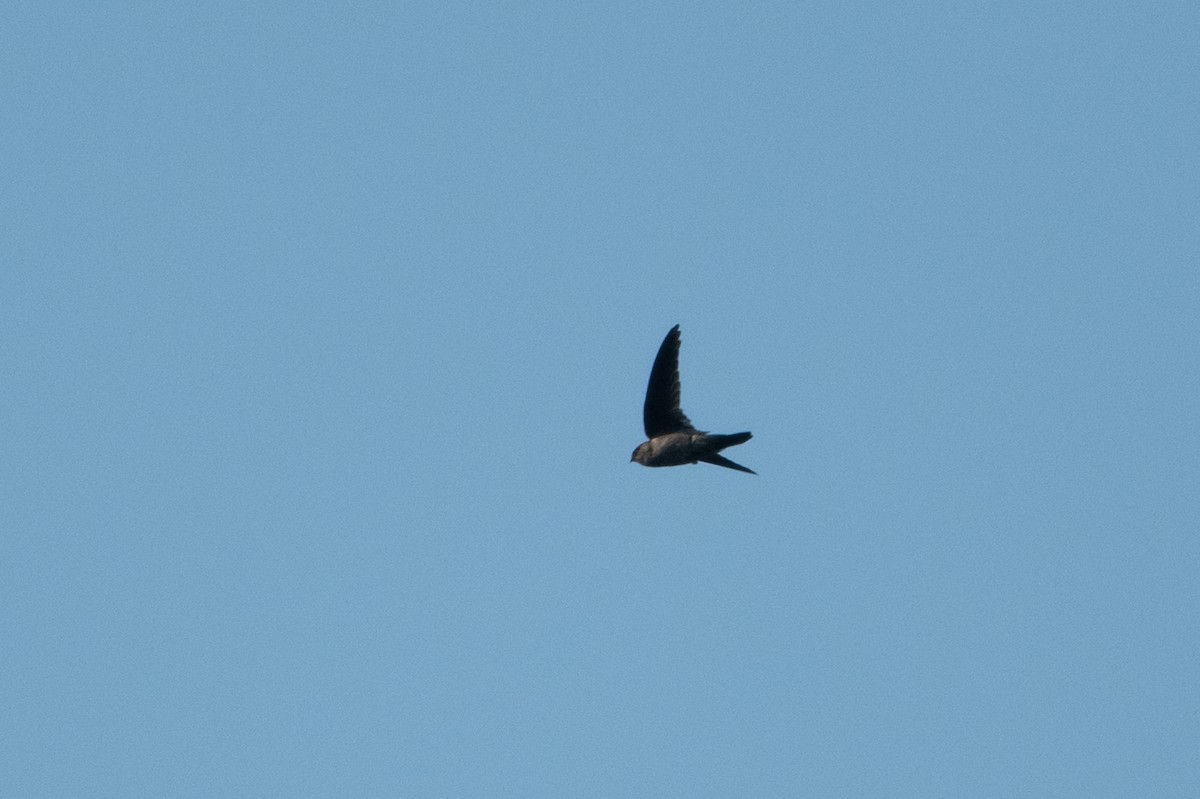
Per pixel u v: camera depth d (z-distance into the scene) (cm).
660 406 1712
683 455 1688
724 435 1666
